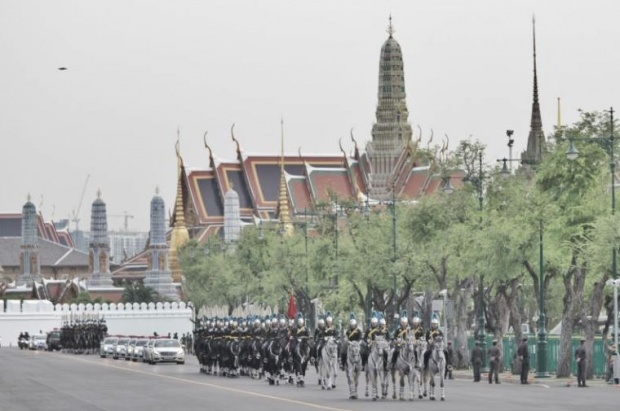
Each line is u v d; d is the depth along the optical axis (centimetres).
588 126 16575
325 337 12781
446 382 14538
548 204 16250
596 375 15950
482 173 19688
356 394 11069
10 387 13725
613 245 14388
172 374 17025
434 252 19875
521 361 14225
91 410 10000
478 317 18762
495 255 16525
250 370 15612
